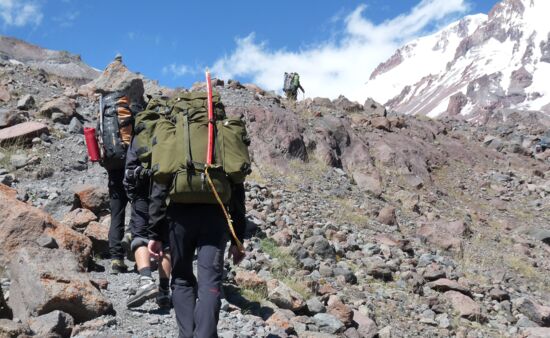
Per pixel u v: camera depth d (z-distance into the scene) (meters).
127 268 6.85
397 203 15.18
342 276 8.85
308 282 7.84
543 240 15.19
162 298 5.63
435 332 7.99
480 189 18.77
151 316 5.48
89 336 4.79
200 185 4.06
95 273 6.54
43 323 4.79
